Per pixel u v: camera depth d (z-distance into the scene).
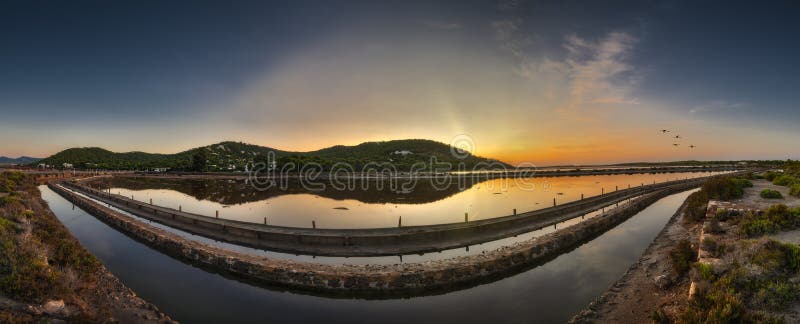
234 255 20.72
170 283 18.91
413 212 42.31
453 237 27.30
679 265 14.95
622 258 21.97
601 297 14.48
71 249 16.73
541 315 14.82
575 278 18.86
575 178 107.69
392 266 19.08
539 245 22.23
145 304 14.08
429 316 15.26
